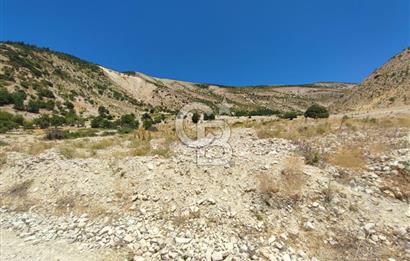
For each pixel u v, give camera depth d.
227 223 5.73
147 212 6.43
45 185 8.32
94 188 7.77
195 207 6.34
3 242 5.61
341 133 12.85
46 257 5.00
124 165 9.01
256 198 6.43
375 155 8.55
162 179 7.72
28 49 119.31
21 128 42.03
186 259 4.82
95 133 32.50
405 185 6.50
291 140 11.88
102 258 4.95
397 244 4.84
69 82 104.56
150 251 5.09
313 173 7.34
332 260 4.64
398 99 51.22
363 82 76.12
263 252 4.85
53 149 13.00
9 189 8.41
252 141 12.53
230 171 7.84
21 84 76.50
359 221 5.46
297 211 5.91
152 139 17.02
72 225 6.20
